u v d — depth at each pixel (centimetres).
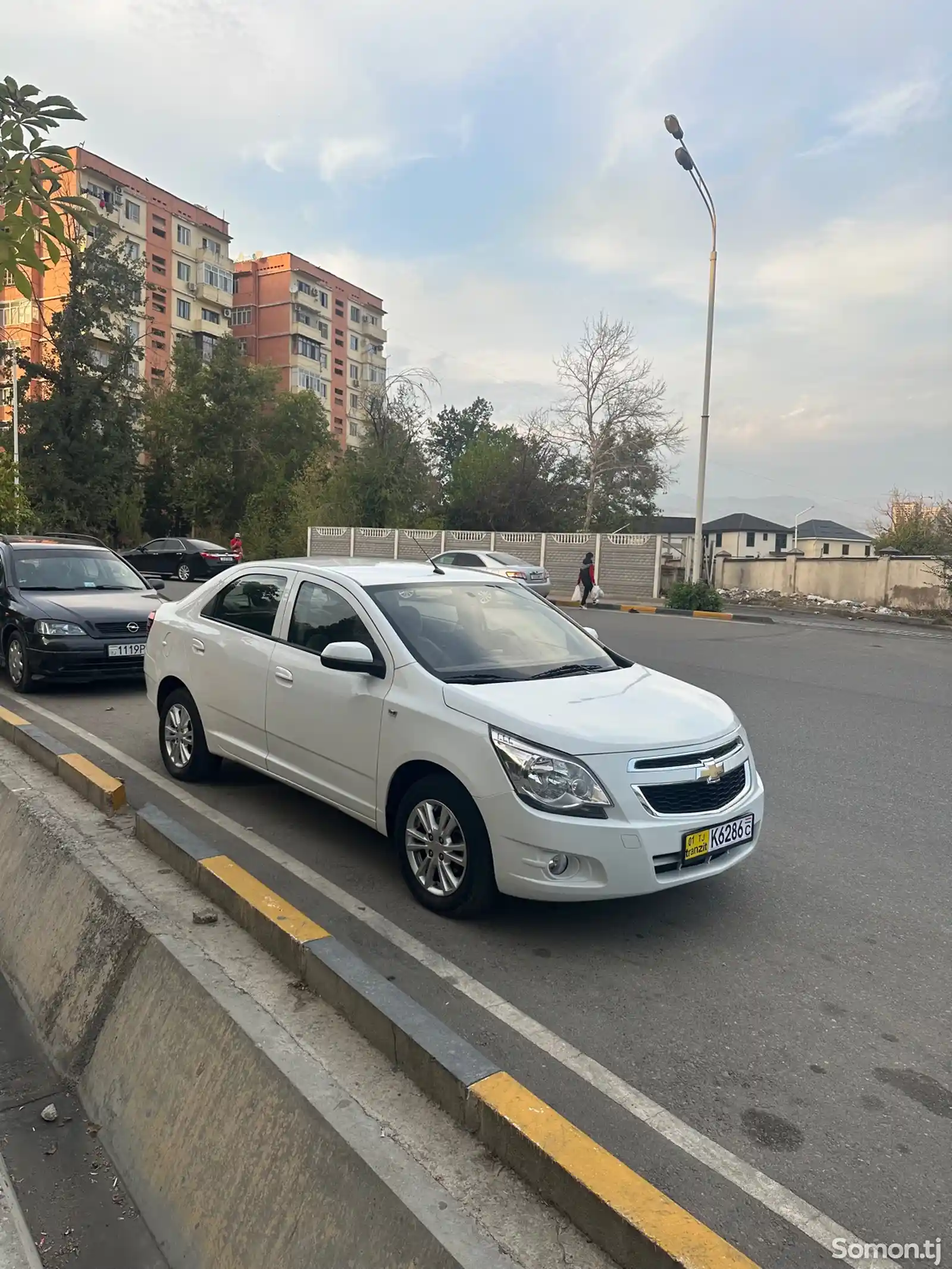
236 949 323
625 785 366
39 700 875
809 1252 221
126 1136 278
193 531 5100
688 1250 188
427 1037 254
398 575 508
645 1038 317
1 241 288
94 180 5600
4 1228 243
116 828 450
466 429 7219
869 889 461
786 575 2598
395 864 472
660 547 2714
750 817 404
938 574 2173
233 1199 237
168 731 615
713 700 450
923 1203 238
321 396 7519
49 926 384
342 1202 218
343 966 289
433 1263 196
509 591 541
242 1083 259
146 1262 240
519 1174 219
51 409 4266
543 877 366
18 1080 318
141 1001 312
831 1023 331
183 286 6391
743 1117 274
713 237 2194
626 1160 254
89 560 1018
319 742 470
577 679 442
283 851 484
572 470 4253
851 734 832
